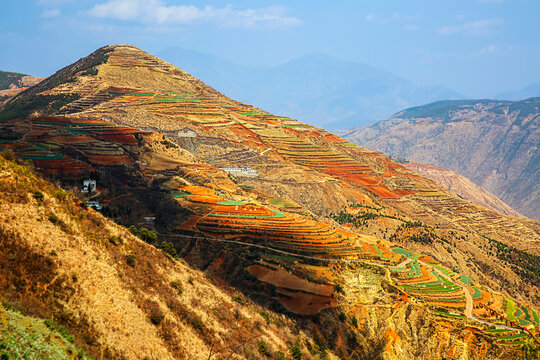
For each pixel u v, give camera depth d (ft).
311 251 491.31
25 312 183.21
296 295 410.31
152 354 216.74
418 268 512.63
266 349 281.13
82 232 254.06
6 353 159.12
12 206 226.58
